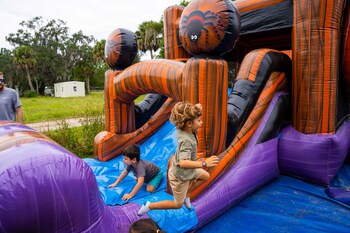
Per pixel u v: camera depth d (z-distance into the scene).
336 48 4.22
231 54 8.83
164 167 4.26
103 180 4.04
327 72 4.20
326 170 4.34
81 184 2.10
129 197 3.37
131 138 5.09
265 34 6.54
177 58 6.70
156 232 1.74
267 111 4.41
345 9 4.31
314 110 4.32
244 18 5.34
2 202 1.77
